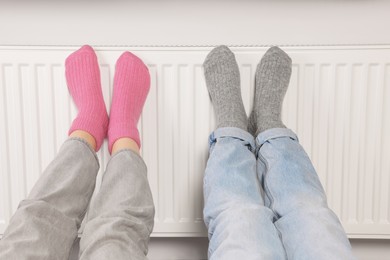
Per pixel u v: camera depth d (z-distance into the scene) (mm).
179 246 1297
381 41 1220
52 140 1167
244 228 854
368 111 1162
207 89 1160
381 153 1178
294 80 1165
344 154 1180
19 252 798
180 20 1216
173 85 1157
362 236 1212
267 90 1143
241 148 1059
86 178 969
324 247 799
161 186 1188
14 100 1145
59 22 1210
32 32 1212
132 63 1141
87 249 828
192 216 1200
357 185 1190
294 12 1214
